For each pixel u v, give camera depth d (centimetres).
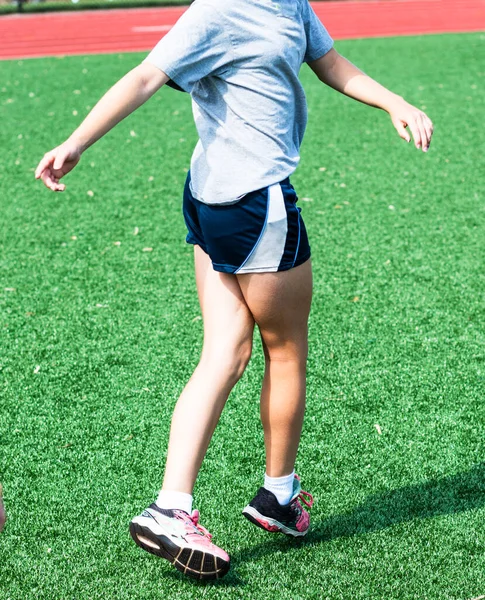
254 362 732
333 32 2877
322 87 1880
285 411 472
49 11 3666
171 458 442
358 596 457
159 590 464
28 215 1134
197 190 439
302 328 466
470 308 834
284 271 440
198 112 436
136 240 1036
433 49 2403
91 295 880
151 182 1268
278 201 426
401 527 517
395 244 1004
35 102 1836
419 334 781
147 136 1517
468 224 1069
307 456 597
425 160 1349
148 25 3203
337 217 1101
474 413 652
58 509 542
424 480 568
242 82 416
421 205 1143
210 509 541
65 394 690
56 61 2403
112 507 544
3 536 513
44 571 481
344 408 660
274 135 425
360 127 1552
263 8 412
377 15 3262
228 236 433
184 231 1066
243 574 477
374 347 757
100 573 479
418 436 621
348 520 526
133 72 404
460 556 488
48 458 601
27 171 1334
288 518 489
